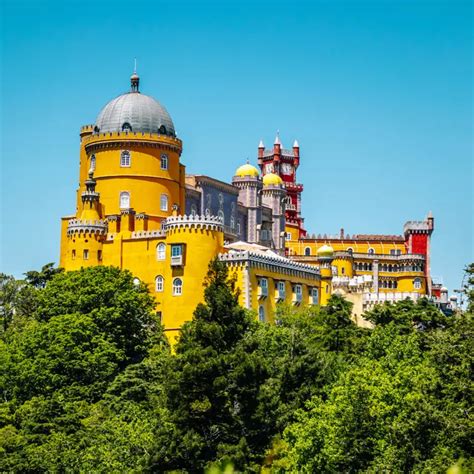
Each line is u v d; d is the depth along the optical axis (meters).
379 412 95.31
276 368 118.06
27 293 158.88
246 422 98.44
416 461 89.56
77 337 132.88
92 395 125.81
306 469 94.88
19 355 132.00
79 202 174.12
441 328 150.88
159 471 94.81
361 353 136.50
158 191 166.25
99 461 101.12
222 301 104.12
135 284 150.50
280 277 160.12
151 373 126.12
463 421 88.94
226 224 198.62
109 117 168.25
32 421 113.38
